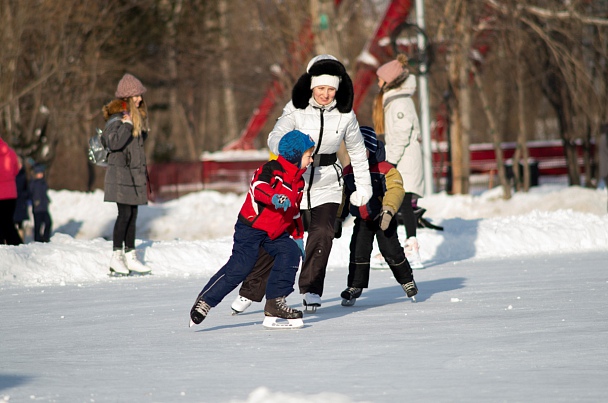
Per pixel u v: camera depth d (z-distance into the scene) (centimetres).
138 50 8556
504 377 1166
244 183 10094
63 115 7644
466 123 6806
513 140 13388
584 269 2767
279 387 1133
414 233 2839
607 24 6712
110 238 5609
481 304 1970
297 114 1873
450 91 6756
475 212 5434
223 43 10781
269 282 1692
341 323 1736
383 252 2025
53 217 5928
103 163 2814
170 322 1828
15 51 6888
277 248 1697
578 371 1197
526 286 2327
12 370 1308
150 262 3088
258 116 11788
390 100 2695
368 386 1127
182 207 5916
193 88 11675
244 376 1217
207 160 10312
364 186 1909
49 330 1752
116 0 7938
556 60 6744
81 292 2475
